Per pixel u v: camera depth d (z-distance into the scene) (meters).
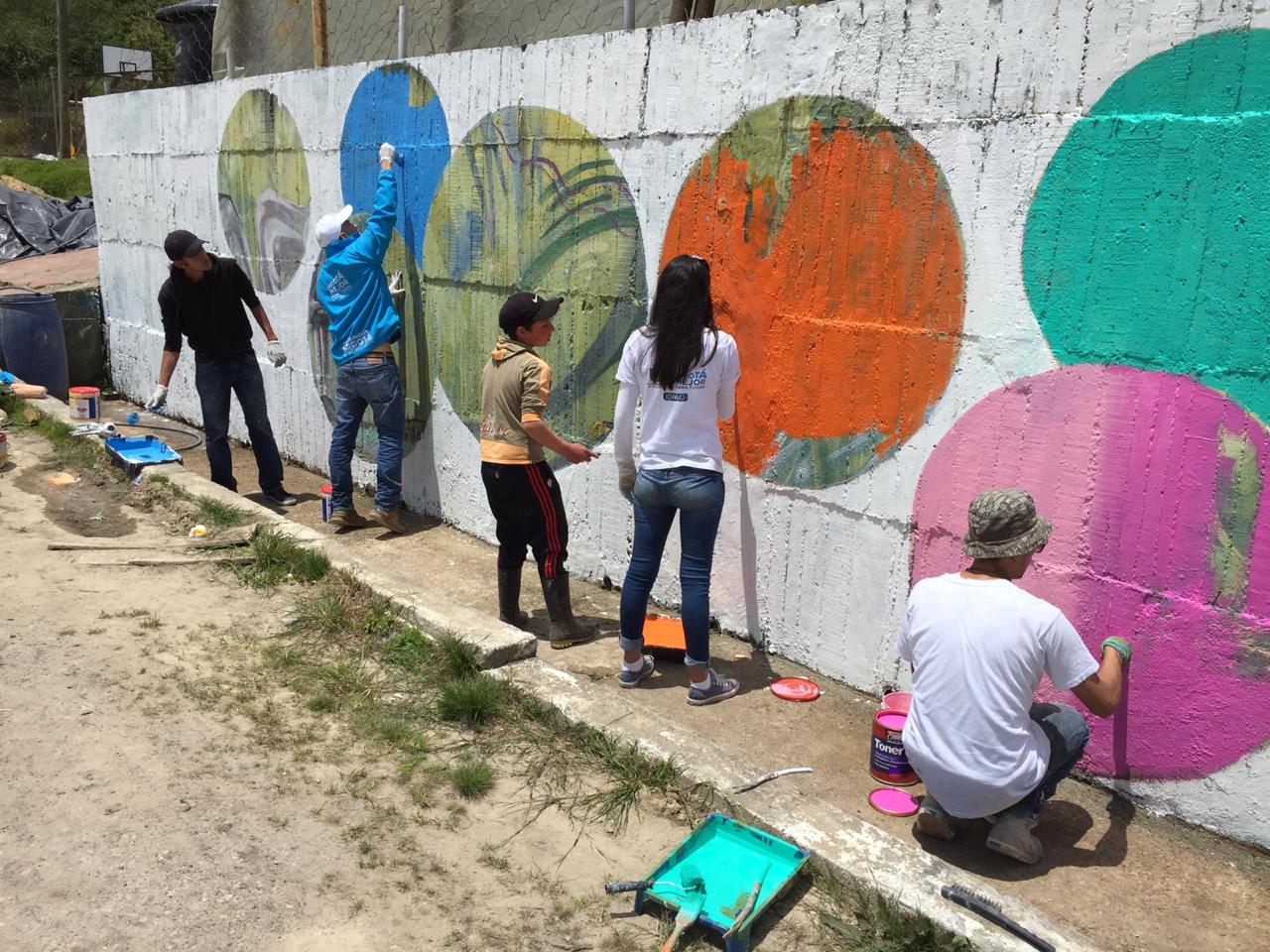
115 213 9.62
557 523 4.48
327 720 3.73
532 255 5.43
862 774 3.58
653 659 4.49
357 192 6.60
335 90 6.62
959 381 3.68
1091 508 3.38
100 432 7.50
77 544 5.30
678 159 4.57
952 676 2.98
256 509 5.82
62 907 2.67
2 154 32.66
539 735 3.70
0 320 9.02
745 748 3.74
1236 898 2.93
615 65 4.78
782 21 4.07
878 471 3.99
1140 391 3.21
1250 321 2.96
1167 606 3.24
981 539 3.01
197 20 10.34
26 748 3.39
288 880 2.84
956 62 3.54
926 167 3.67
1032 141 3.37
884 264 3.85
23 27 40.78
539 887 2.89
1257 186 2.91
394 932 2.67
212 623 4.48
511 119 5.39
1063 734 3.07
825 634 4.31
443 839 3.08
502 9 6.92
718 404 3.95
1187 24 2.99
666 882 2.82
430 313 6.21
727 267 4.43
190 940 2.59
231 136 7.75
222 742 3.52
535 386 4.26
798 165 4.09
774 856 3.01
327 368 7.19
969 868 3.04
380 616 4.53
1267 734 3.07
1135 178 3.15
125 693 3.79
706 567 3.96
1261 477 2.99
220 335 6.45
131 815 3.07
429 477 6.48
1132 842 3.20
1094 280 3.28
